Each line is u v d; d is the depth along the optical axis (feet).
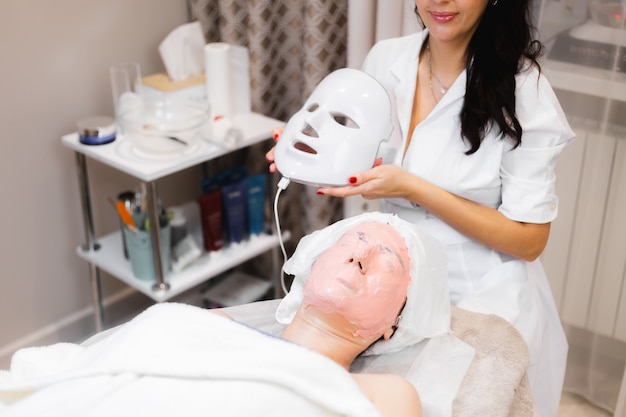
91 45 6.59
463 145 4.32
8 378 3.54
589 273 6.09
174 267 6.36
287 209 7.64
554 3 5.44
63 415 3.00
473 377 3.80
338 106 4.17
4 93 6.08
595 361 6.32
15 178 6.37
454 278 4.54
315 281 3.63
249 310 4.31
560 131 4.14
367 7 5.98
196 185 7.89
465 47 4.27
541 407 4.82
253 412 2.99
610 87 5.46
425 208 4.36
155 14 7.06
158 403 2.98
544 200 4.22
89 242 6.63
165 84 6.46
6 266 6.54
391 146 4.66
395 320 3.74
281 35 7.09
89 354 3.47
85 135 6.07
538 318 4.37
